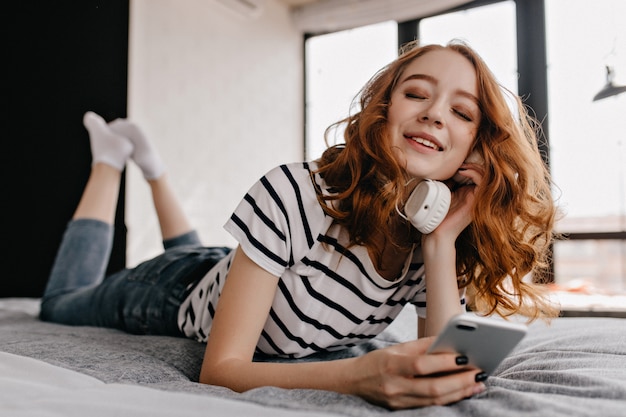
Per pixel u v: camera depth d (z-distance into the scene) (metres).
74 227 1.92
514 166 1.02
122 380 0.86
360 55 4.42
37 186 2.79
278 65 4.52
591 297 2.77
